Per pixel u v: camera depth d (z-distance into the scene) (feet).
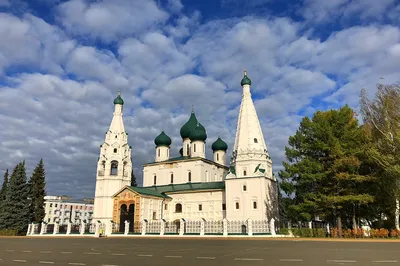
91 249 86.84
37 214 218.59
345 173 130.00
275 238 131.95
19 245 105.50
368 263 53.42
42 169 234.58
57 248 91.45
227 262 55.93
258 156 175.11
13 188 211.41
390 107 131.44
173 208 203.00
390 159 125.49
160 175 227.20
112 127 217.36
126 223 171.01
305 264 52.47
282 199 189.98
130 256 67.41
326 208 137.18
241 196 169.48
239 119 186.80
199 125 235.20
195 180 213.25
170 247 90.48
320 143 139.13
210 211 190.19
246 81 191.62
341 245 91.81
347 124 142.00
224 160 245.24
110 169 207.51
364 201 127.75
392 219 145.18
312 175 135.85
